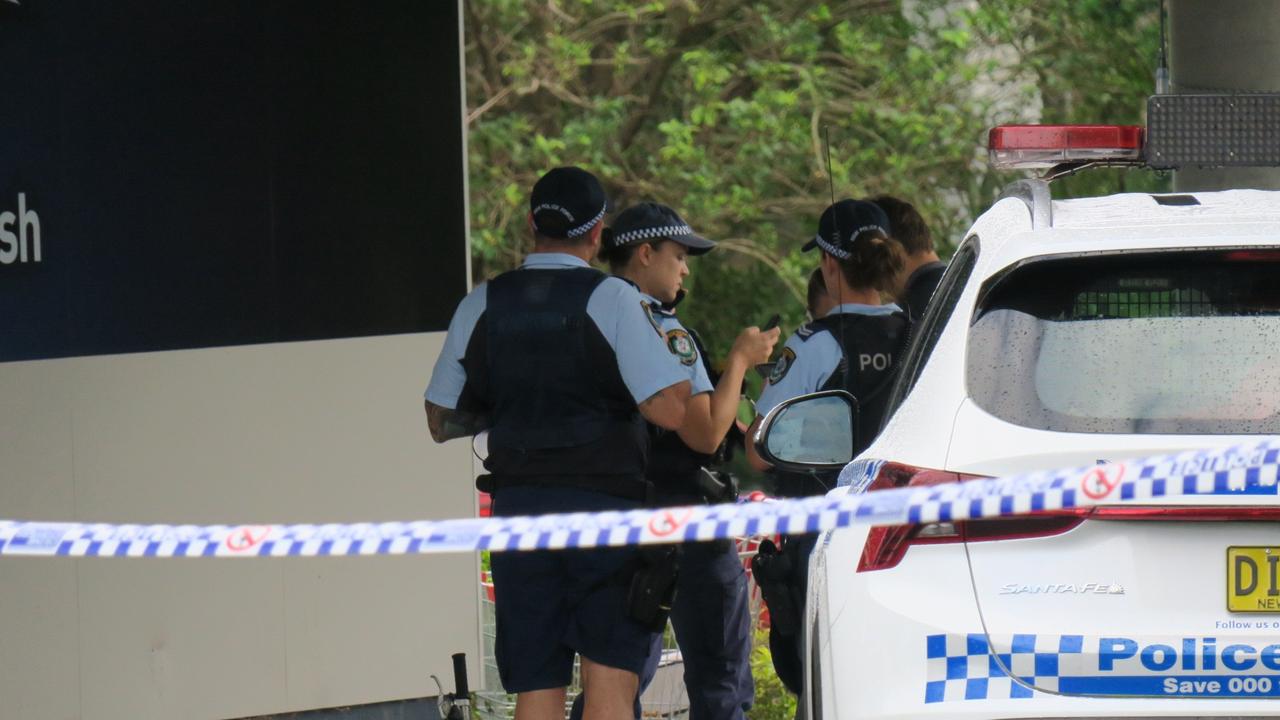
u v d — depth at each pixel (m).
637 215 19.02
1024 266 11.73
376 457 21.64
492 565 15.93
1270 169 24.53
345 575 21.31
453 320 16.12
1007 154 16.64
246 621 20.58
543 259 15.86
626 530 9.42
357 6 21.56
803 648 16.69
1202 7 25.81
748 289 60.81
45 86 18.98
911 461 11.25
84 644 19.47
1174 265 11.64
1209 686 10.41
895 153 55.53
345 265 21.45
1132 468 9.72
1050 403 11.09
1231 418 10.83
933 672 10.78
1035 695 10.57
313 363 21.16
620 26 58.56
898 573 11.08
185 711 20.16
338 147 21.44
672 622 19.06
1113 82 55.62
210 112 20.36
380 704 21.62
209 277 20.34
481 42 55.75
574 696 21.12
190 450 20.20
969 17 55.31
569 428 15.49
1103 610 10.55
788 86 58.56
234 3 20.56
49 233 19.05
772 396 18.38
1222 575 10.43
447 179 22.28
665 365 15.39
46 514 19.17
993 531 10.83
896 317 18.41
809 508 9.43
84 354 19.39
